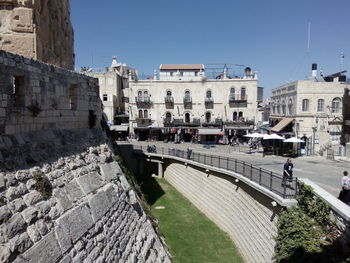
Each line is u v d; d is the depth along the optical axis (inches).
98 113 559.2
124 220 464.8
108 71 2246.6
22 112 313.9
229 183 778.8
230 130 2028.8
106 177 474.3
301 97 1421.0
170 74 2289.6
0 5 378.3
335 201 404.8
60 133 401.7
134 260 437.7
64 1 600.1
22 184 276.1
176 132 2087.8
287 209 465.4
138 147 1646.2
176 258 633.0
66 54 617.0
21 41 386.0
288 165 595.8
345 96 1378.0
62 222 304.0
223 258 639.1
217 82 2062.0
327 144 1403.8
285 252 425.1
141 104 2122.3
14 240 238.4
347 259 338.6
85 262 317.4
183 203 1026.1
